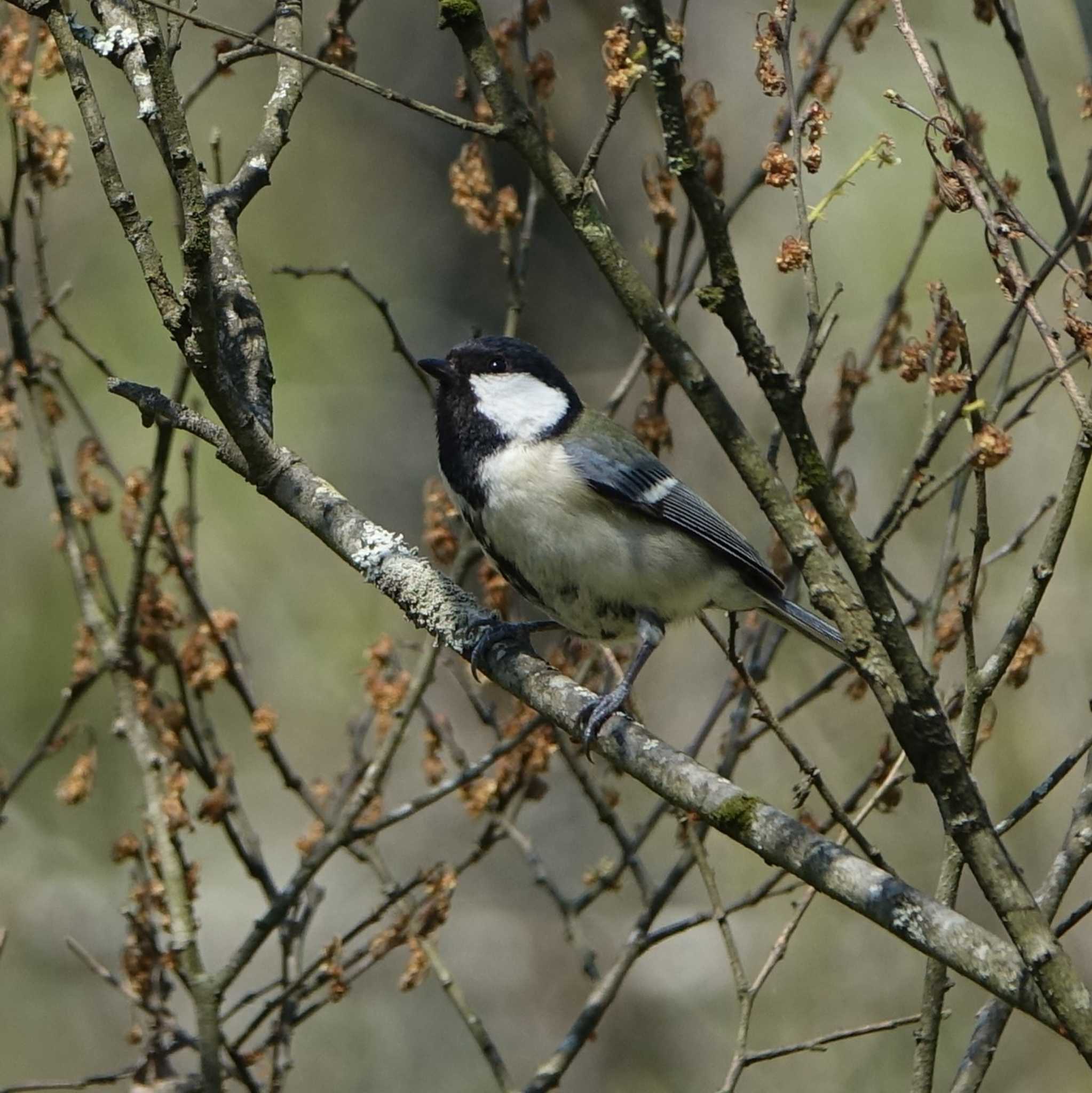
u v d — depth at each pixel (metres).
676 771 5.65
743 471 5.17
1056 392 12.74
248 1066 7.06
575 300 13.70
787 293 13.18
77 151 13.68
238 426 6.39
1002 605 12.41
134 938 7.23
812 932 12.54
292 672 13.55
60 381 7.87
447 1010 13.02
